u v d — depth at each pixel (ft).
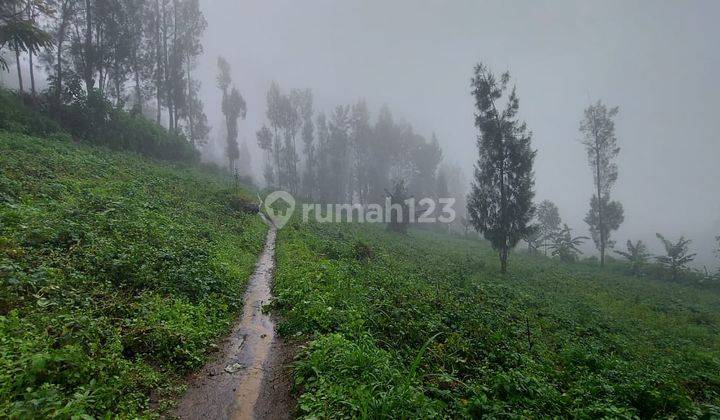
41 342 14.62
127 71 114.62
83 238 26.03
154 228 33.45
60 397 12.39
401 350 22.30
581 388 19.98
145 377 16.03
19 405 11.21
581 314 44.42
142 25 120.37
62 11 88.84
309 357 18.72
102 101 82.17
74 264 22.62
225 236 45.50
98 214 31.14
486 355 24.39
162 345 18.47
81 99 78.79
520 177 73.87
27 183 34.58
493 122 76.48
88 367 14.42
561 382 21.70
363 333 22.18
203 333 21.11
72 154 55.26
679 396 19.04
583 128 122.83
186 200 55.47
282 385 17.76
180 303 22.53
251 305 29.07
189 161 124.26
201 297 25.59
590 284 72.02
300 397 15.88
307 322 23.86
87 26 89.56
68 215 29.22
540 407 16.98
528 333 28.76
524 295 50.06
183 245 32.48
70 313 17.79
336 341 19.39
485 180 77.61
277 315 27.14
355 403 14.37
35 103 73.61
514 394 17.71
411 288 38.47
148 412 14.21
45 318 16.40
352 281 34.58
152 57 123.34
